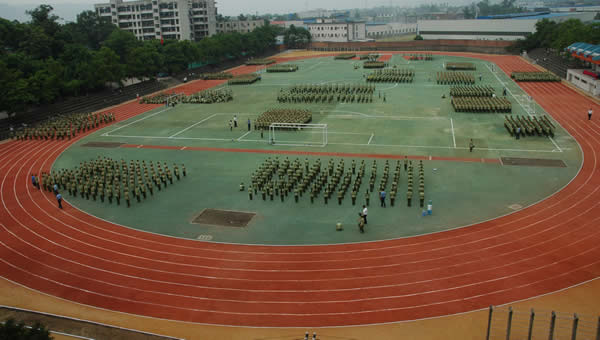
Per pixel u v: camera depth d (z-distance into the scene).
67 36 121.25
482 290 29.73
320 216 41.66
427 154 58.28
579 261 32.62
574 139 62.66
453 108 85.88
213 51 161.38
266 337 26.25
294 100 98.25
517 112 80.44
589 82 95.75
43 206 46.59
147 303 29.88
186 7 191.50
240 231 39.38
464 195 44.94
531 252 34.06
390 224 39.50
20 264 35.38
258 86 122.50
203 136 71.44
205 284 31.72
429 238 36.81
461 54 189.00
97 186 51.34
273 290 30.67
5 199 48.97
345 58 184.75
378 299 29.28
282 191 45.69
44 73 94.81
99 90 113.62
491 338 25.38
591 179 47.69
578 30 127.25
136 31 195.50
